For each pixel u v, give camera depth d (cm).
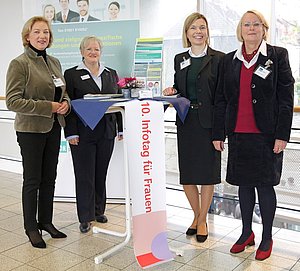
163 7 439
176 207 400
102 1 388
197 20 303
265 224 288
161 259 281
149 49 352
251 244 308
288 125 268
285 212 363
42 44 298
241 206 298
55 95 310
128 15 383
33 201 313
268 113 270
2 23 559
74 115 325
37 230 318
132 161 270
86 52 329
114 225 357
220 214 371
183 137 315
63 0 395
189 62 308
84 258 293
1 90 577
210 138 308
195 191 329
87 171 335
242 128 276
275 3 381
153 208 280
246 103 274
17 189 476
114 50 389
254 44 272
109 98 295
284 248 306
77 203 340
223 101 293
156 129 275
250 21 268
